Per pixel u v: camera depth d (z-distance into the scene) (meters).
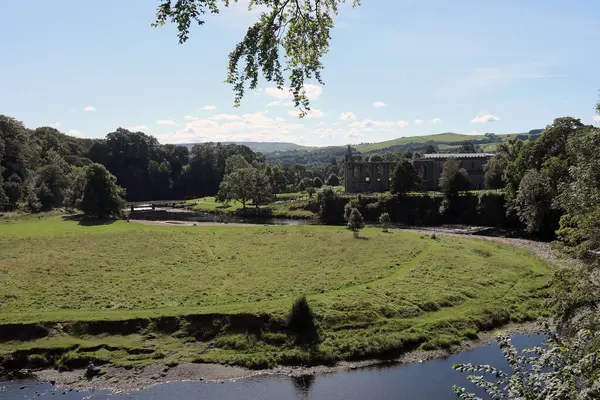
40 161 125.75
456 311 36.53
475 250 55.94
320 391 25.67
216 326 32.66
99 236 64.19
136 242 60.12
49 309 34.47
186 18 9.67
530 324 35.59
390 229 80.06
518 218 85.06
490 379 26.02
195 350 30.64
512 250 58.62
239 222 102.00
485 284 42.47
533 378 9.90
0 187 90.69
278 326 32.53
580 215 22.84
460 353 30.58
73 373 28.05
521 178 78.25
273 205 128.00
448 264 48.19
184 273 44.59
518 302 39.22
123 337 31.59
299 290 38.97
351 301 36.44
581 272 20.69
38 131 162.50
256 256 52.62
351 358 29.97
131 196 172.38
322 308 34.94
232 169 162.62
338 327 33.03
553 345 11.09
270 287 39.81
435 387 25.69
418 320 34.69
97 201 88.19
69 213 97.44
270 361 29.34
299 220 107.88
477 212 94.25
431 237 66.00
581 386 9.24
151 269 45.94
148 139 192.50
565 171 63.09
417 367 28.58
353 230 70.38
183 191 188.00
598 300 19.67
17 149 111.62
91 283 40.75
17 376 27.70
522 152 79.38
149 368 28.39
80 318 32.72
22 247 55.78
